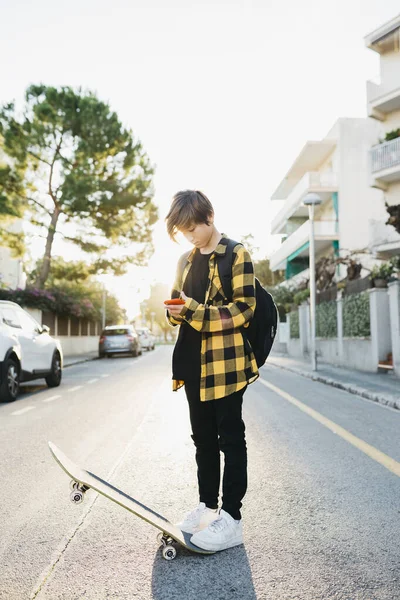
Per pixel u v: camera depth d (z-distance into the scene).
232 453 3.01
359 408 8.84
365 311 16.31
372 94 26.41
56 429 6.91
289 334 29.89
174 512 3.63
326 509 3.69
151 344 43.00
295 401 9.60
